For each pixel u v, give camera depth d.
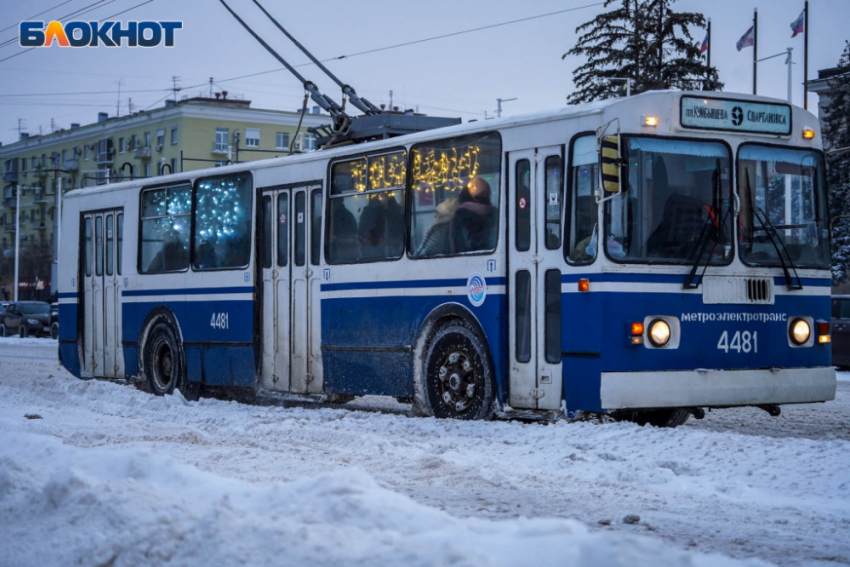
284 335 14.30
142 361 17.11
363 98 14.74
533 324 10.86
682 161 10.52
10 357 30.89
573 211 10.51
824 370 11.20
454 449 9.35
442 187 12.01
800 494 7.12
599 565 3.60
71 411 13.45
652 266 10.23
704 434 8.81
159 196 16.88
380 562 3.95
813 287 11.19
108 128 89.56
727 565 4.35
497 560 3.82
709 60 44.06
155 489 5.49
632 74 44.91
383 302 12.67
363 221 13.09
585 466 8.16
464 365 11.62
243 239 15.01
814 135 11.41
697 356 10.38
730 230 10.70
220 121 82.31
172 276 16.41
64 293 19.08
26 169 102.75
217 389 16.27
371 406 14.77
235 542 4.38
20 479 5.97
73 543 4.76
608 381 10.02
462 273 11.62
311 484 5.20
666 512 6.42
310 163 13.95
